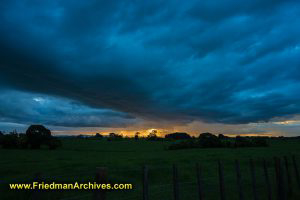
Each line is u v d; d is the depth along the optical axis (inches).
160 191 583.2
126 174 752.3
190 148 2501.2
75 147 2455.7
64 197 483.5
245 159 1171.3
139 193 562.9
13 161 1090.7
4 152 1716.3
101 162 1037.8
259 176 759.1
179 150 2191.2
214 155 1465.3
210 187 629.3
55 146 2210.9
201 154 1576.0
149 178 739.4
